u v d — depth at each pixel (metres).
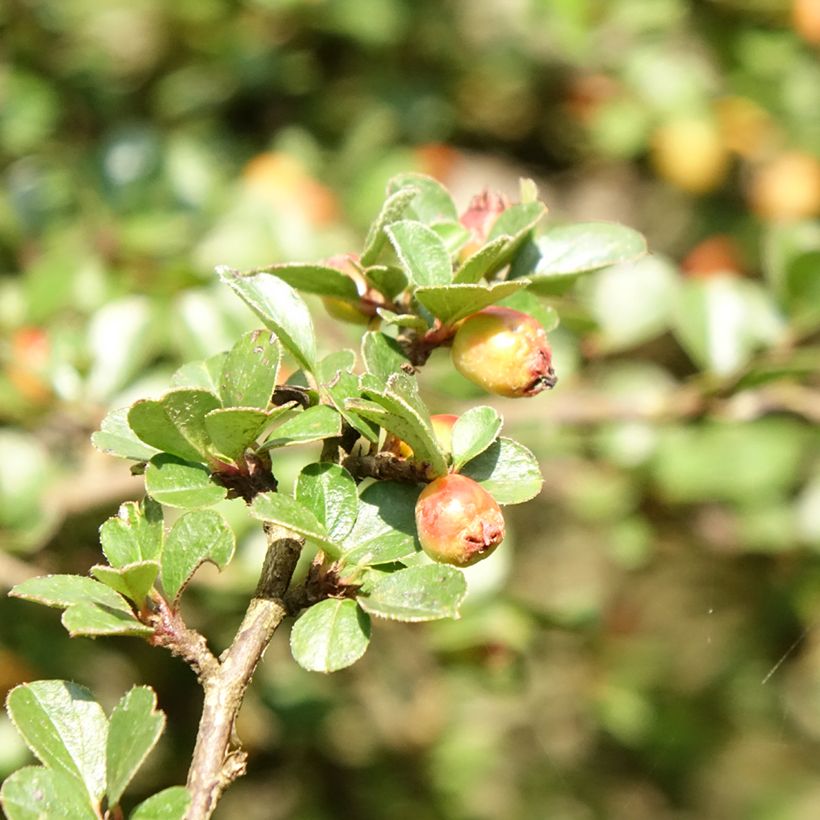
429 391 0.32
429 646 0.33
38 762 0.31
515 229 0.21
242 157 0.44
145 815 0.18
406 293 0.20
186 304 0.30
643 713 0.41
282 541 0.19
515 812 0.44
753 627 0.44
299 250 0.36
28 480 0.29
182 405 0.19
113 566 0.19
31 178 0.37
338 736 0.39
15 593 0.18
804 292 0.30
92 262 0.34
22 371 0.30
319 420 0.19
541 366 0.20
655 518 0.39
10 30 0.44
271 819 0.38
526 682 0.33
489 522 0.19
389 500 0.19
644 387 0.38
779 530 0.38
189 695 0.34
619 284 0.33
